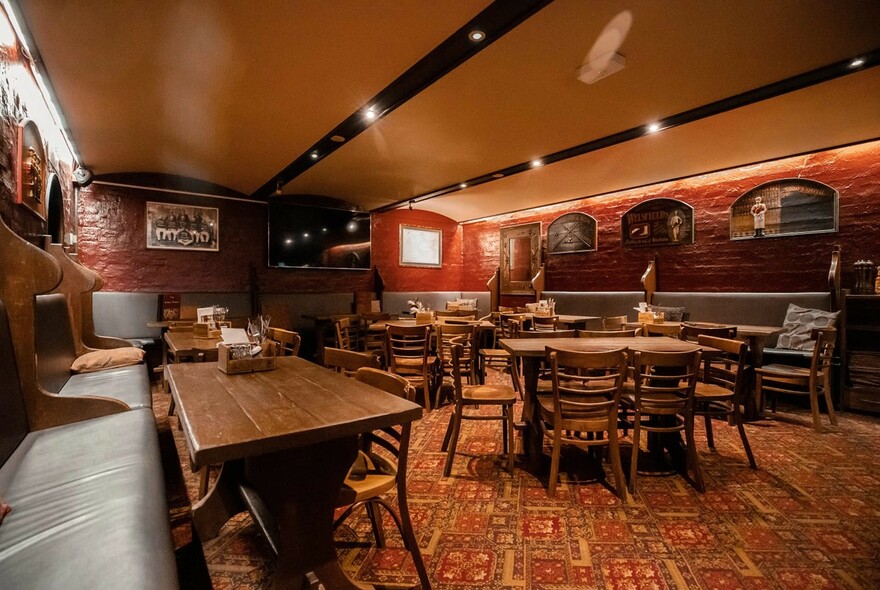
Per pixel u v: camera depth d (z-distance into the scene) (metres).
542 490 2.46
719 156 4.85
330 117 3.80
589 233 7.02
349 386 1.77
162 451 3.07
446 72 3.03
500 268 8.49
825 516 2.18
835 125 3.93
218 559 1.86
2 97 2.45
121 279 5.88
